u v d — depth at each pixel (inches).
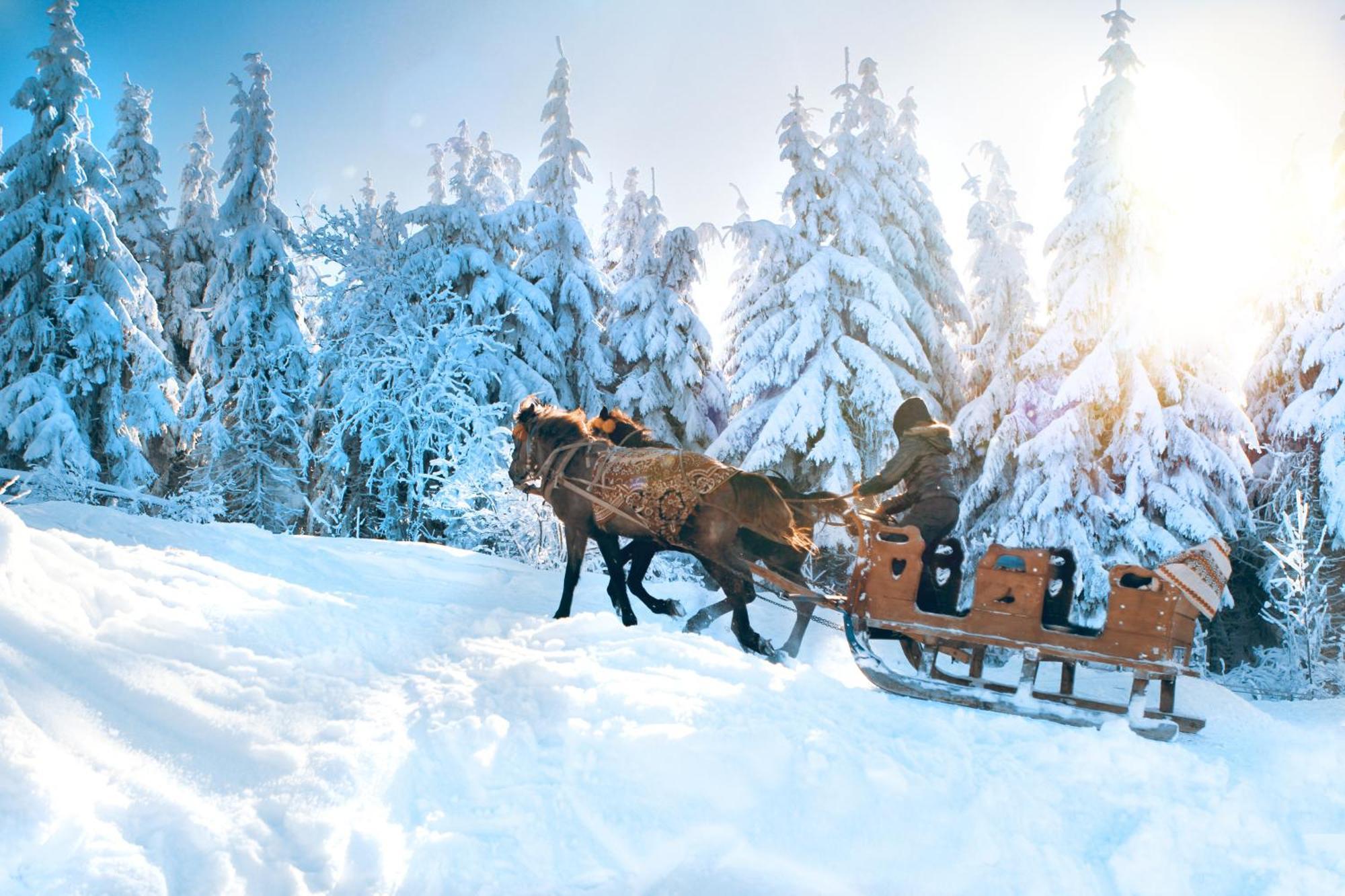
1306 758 183.2
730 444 762.2
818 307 751.1
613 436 311.0
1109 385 609.0
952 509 257.4
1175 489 609.3
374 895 139.4
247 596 261.9
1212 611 202.2
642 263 918.4
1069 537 599.5
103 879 129.4
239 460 900.0
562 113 970.1
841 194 802.8
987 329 828.6
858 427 759.1
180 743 169.0
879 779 168.2
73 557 246.1
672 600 317.1
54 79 816.3
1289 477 703.7
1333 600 532.4
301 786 159.8
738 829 156.9
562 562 498.3
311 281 991.6
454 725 184.9
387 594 315.0
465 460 663.8
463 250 874.8
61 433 740.0
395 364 792.9
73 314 774.5
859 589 240.8
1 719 151.9
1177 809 160.9
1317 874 145.3
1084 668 324.2
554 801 163.2
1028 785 169.8
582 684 208.8
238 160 954.7
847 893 143.6
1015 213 858.1
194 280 1132.5
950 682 229.0
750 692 208.4
